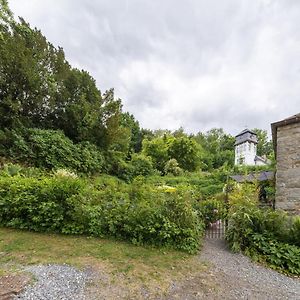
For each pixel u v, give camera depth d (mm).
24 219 5453
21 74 10953
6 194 5652
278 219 5031
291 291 3496
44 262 3779
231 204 6152
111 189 6008
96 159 12719
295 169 6578
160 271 3814
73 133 13438
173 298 3039
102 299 2881
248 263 4449
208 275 3824
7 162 8797
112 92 15531
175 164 21234
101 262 3947
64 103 13164
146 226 4934
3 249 4191
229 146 47750
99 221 5207
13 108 10367
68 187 5465
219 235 6152
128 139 17234
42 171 8664
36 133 10758
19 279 3143
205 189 14492
